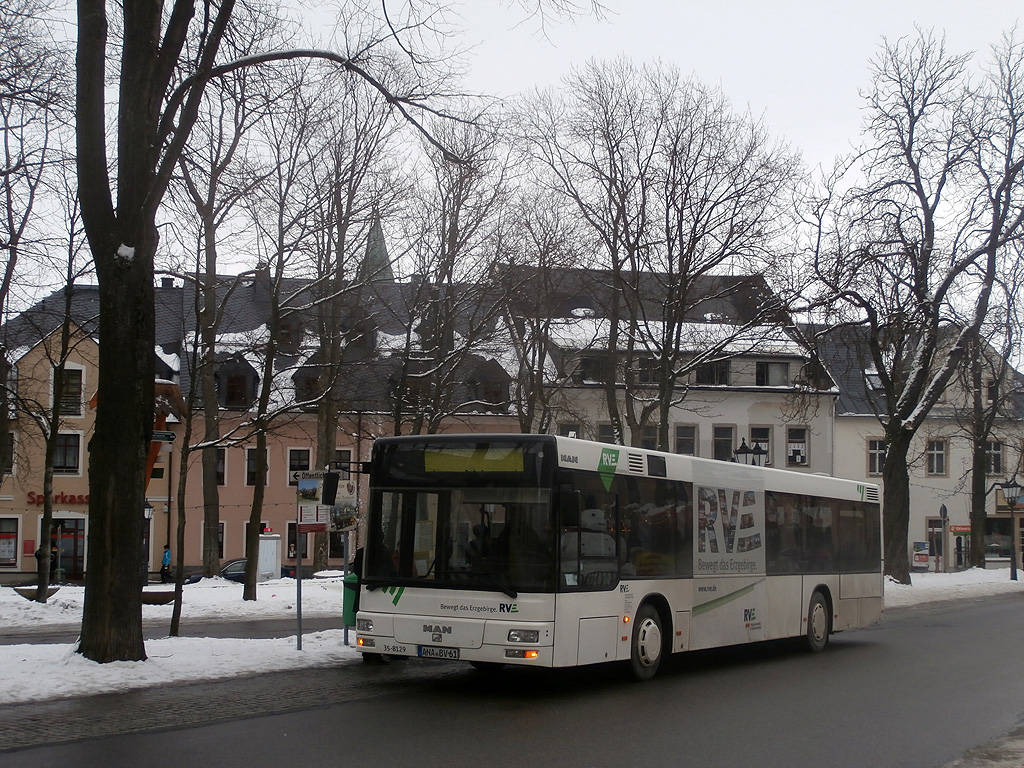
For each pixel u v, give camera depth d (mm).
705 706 12172
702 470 15617
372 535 12984
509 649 12000
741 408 56812
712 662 17109
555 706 11984
